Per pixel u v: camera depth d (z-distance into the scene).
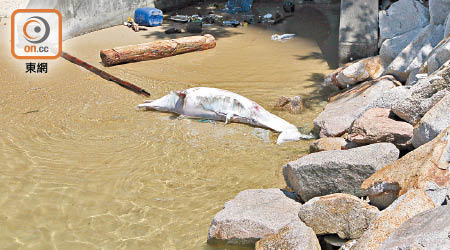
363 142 6.59
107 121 8.11
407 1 9.77
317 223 5.30
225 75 9.84
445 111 5.91
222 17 13.77
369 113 6.87
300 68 10.09
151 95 8.95
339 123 7.45
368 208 5.11
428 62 7.53
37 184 6.76
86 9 12.38
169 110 8.36
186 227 5.97
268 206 5.71
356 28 9.85
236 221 5.44
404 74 8.24
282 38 12.04
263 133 7.79
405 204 4.68
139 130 7.86
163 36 12.25
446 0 8.28
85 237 5.82
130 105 8.60
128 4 13.34
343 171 5.62
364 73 8.62
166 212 6.29
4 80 9.53
